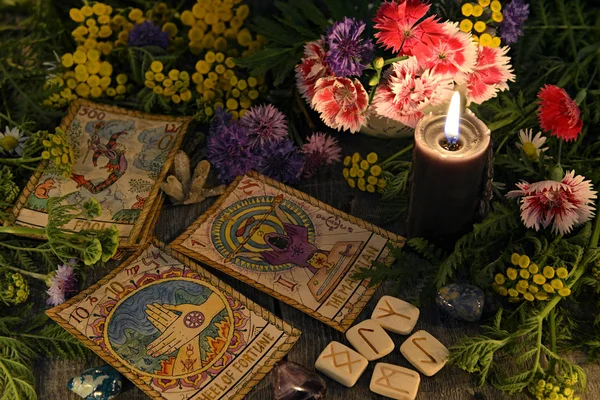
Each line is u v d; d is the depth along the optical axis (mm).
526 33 735
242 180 692
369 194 695
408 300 636
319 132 704
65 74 728
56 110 734
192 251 655
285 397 592
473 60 626
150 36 732
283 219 672
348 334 619
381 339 616
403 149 683
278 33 708
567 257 626
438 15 664
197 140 716
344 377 600
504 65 641
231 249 657
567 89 729
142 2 788
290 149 688
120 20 748
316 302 634
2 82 720
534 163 664
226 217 673
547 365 610
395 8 625
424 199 620
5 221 659
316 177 708
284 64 700
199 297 637
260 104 720
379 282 634
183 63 760
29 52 780
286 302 634
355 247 658
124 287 641
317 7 743
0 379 607
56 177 681
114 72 753
